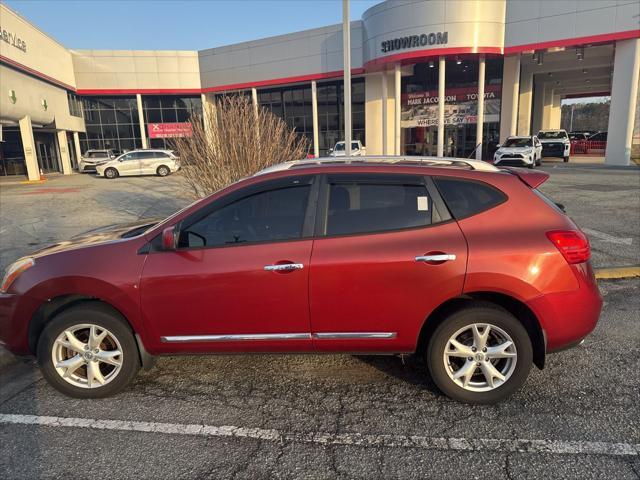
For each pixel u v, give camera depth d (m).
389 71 28.73
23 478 2.65
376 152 31.80
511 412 3.19
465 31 23.62
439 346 3.23
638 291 5.50
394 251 3.14
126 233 3.91
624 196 12.02
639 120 22.78
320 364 3.99
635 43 21.95
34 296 3.43
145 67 35.19
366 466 2.70
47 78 28.41
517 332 3.15
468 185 3.29
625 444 2.81
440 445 2.86
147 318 3.35
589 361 3.86
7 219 11.74
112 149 36.28
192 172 8.80
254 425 3.14
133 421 3.21
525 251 3.09
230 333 3.34
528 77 31.28
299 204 3.36
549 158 32.16
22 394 3.63
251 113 8.73
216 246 3.33
